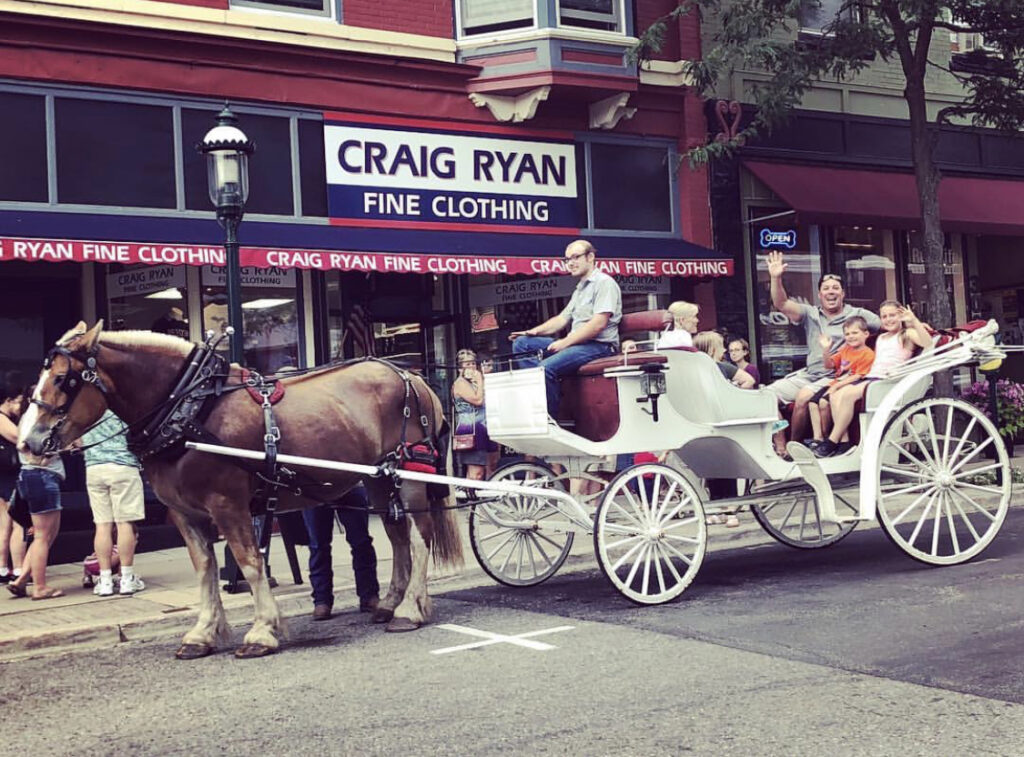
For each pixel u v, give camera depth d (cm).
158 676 666
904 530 1073
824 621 690
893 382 855
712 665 602
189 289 1296
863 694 533
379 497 788
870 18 1498
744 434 830
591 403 806
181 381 693
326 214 1312
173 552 1176
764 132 1599
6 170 1138
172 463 689
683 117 1541
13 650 761
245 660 692
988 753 446
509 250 1342
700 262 1462
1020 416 1644
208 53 1236
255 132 1273
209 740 523
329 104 1310
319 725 536
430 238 1334
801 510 1152
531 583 899
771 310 1608
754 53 1338
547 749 478
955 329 896
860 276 1716
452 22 1401
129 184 1198
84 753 517
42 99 1156
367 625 787
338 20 1327
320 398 743
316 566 823
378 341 1405
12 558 1012
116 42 1186
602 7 1459
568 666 621
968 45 1817
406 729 519
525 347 862
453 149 1386
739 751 462
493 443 1208
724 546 1054
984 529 1045
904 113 1761
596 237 1466
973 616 677
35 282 1245
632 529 779
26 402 1023
